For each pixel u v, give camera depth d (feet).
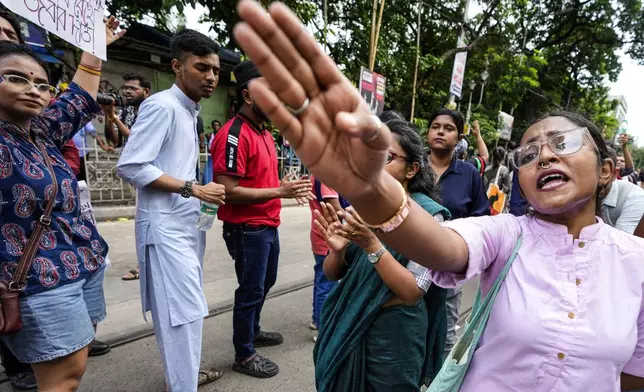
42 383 5.06
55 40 19.93
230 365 8.79
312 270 15.25
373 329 4.82
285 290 13.25
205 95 7.00
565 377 3.03
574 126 3.22
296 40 2.05
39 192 4.82
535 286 3.22
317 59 2.10
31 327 4.73
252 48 1.96
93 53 6.23
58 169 5.25
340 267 5.63
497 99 47.55
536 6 53.47
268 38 2.00
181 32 6.84
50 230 4.92
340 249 5.48
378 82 22.48
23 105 4.73
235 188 7.61
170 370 6.55
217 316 11.00
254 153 7.93
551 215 3.42
